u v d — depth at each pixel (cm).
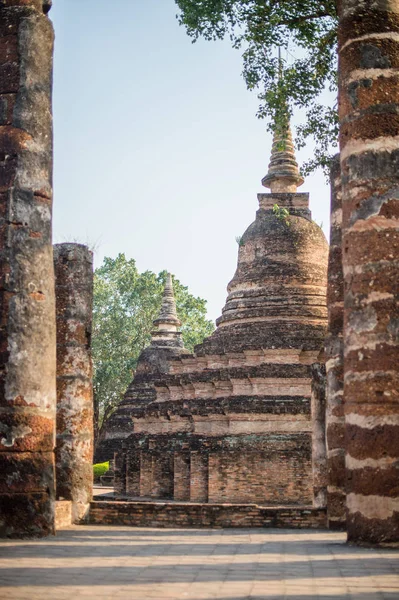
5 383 1678
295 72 2634
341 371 2094
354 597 977
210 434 3381
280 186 3947
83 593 997
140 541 1645
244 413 3288
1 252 1720
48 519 1705
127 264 7294
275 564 1258
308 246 3775
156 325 5512
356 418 1557
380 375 1546
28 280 1730
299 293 3625
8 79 1797
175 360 3906
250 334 3559
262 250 3775
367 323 1570
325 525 2048
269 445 3212
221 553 1416
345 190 1659
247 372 3419
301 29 2583
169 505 2103
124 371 6831
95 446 6681
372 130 1636
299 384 3359
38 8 1856
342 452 2053
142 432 3938
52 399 1744
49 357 1747
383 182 1611
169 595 987
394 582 1084
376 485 1515
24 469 1669
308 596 983
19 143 1767
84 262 2261
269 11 2527
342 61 1700
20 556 1360
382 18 1678
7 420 1669
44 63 1830
